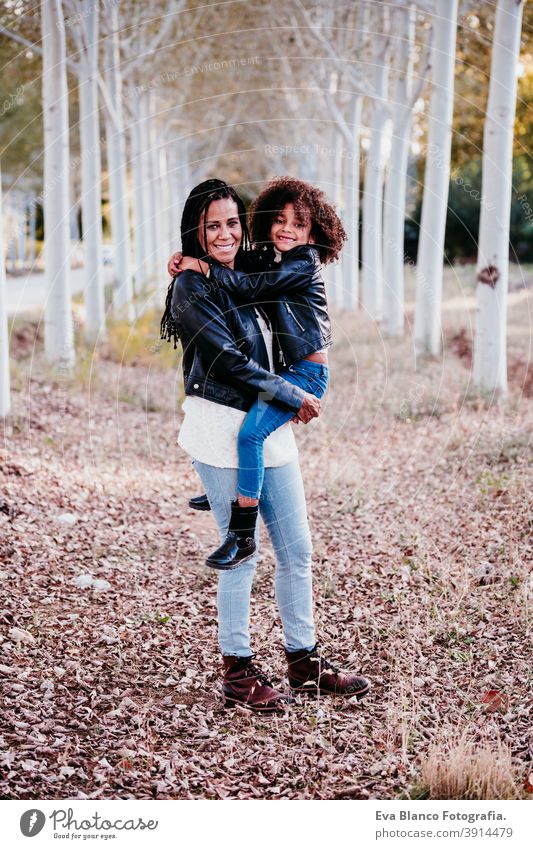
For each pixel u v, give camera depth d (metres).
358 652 4.30
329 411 10.23
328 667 3.88
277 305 3.51
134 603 4.89
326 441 9.06
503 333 9.93
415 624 4.50
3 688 3.78
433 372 11.81
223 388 3.50
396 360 12.99
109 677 4.01
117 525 6.35
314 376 3.58
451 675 4.01
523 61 16.31
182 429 3.66
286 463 3.61
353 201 21.53
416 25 16.77
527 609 4.52
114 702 3.79
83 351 12.43
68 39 15.48
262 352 3.54
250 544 3.55
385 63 17.17
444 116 12.54
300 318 3.51
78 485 7.07
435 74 12.36
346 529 6.32
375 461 8.00
